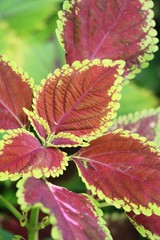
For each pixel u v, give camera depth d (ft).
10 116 1.44
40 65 2.71
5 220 1.94
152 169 1.38
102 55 1.54
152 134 1.65
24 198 1.20
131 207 1.34
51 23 2.86
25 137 1.36
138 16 1.55
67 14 1.53
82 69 1.40
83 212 1.26
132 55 1.55
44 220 1.43
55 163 1.34
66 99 1.42
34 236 1.44
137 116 1.68
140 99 2.80
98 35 1.54
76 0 1.53
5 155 1.30
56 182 2.33
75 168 2.32
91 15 1.53
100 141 1.44
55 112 1.42
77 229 1.20
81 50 1.53
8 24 2.77
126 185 1.36
